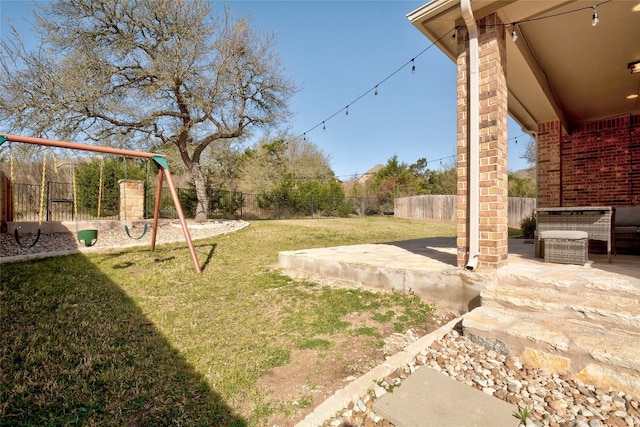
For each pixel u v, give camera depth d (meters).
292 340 2.64
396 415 1.62
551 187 6.52
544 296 2.71
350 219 17.78
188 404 1.81
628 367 1.78
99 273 4.79
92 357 2.32
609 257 3.65
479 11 3.33
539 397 1.81
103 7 8.67
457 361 2.21
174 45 9.13
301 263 5.04
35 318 3.03
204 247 7.29
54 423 1.65
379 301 3.58
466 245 3.52
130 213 10.94
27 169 10.34
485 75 3.32
